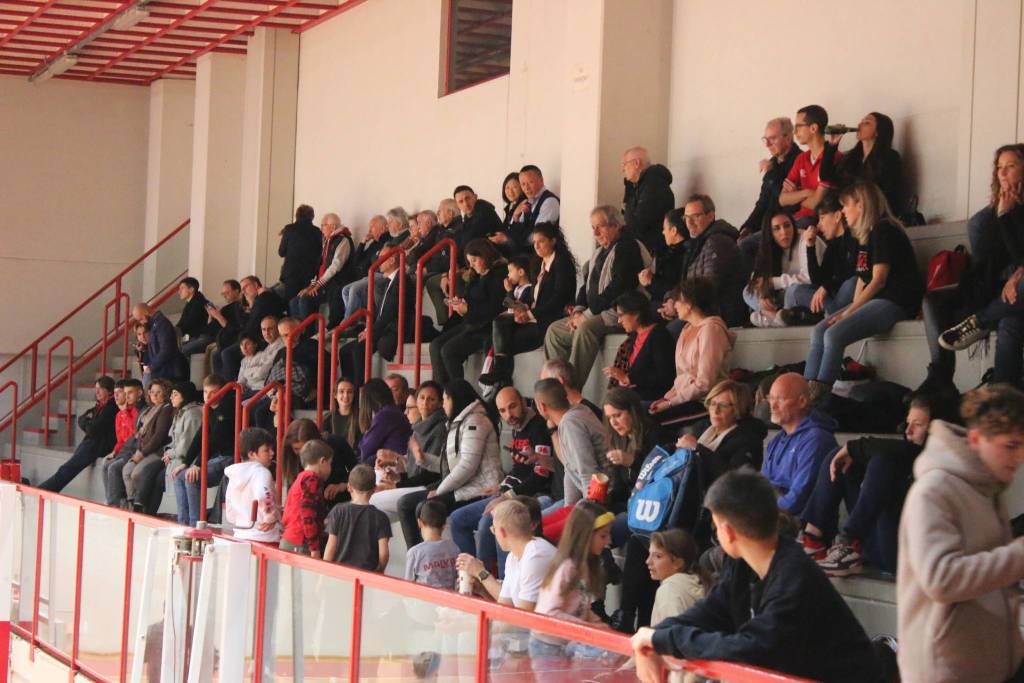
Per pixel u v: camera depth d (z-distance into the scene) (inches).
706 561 322.3
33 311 1162.0
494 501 438.3
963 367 411.8
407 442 542.9
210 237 1047.6
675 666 197.6
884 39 541.3
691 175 639.1
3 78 1155.9
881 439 339.0
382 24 903.7
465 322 598.5
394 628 288.7
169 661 357.4
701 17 635.5
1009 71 462.6
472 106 804.6
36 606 514.0
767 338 475.2
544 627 232.1
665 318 497.0
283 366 703.1
